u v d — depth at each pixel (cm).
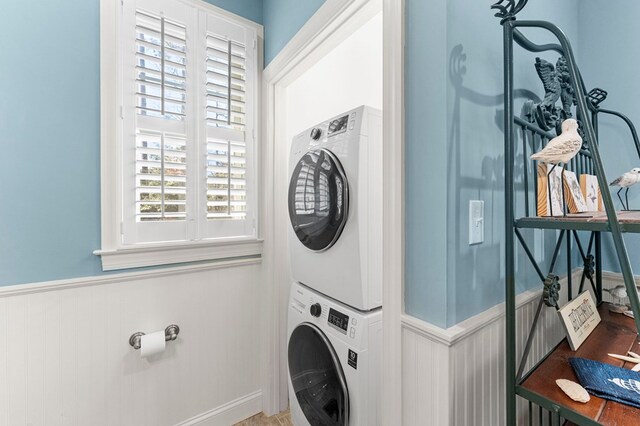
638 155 139
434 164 79
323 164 126
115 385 134
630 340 95
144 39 138
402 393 87
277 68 161
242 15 170
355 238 111
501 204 100
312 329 130
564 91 122
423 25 82
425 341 80
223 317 167
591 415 61
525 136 93
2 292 109
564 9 147
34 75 114
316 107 203
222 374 167
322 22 122
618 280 148
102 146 128
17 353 112
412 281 86
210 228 159
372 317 110
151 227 141
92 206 127
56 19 118
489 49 94
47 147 117
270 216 176
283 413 179
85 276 126
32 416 115
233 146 167
